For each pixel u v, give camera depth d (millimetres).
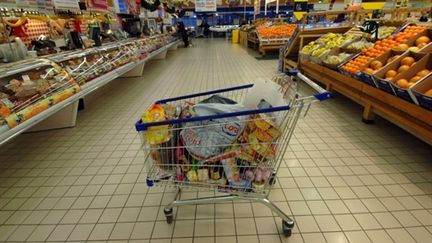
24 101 2031
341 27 4875
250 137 1298
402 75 2322
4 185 1979
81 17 4617
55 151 2467
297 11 8641
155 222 1574
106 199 1788
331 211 1613
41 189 1914
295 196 1750
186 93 4375
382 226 1494
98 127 3006
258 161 1351
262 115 1266
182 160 1369
